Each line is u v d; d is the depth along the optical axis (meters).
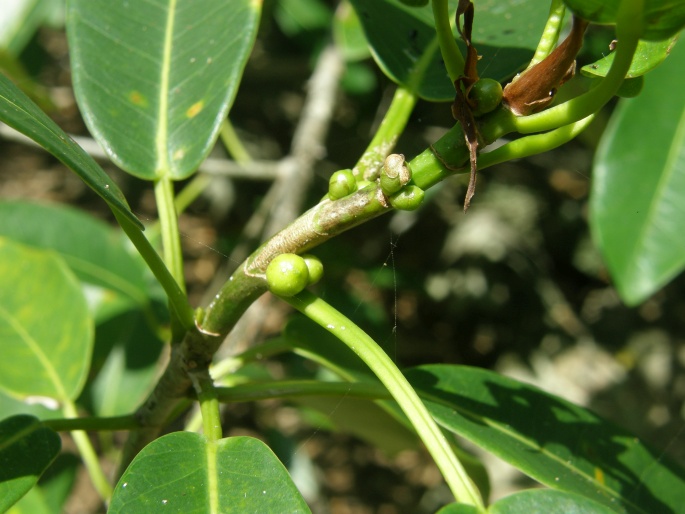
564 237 1.03
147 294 0.51
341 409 0.45
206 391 0.26
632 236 0.29
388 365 0.22
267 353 0.35
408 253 1.05
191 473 0.23
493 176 1.00
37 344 0.39
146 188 1.12
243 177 0.63
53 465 0.50
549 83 0.20
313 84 0.66
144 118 0.31
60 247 0.50
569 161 0.88
